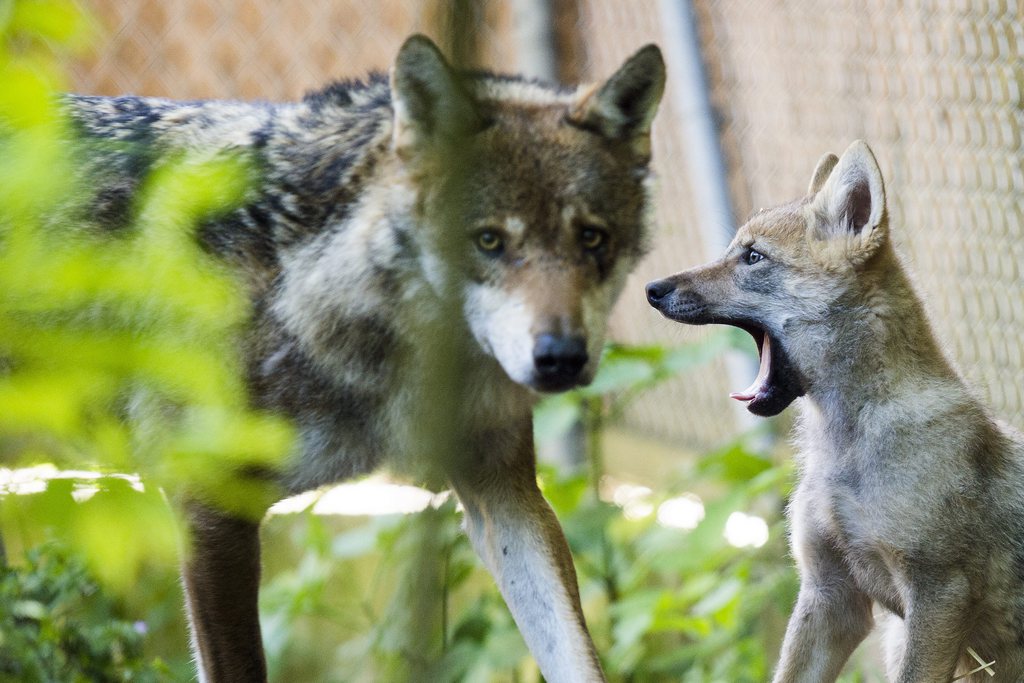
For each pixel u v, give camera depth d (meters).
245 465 6.33
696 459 12.95
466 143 6.52
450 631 10.65
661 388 14.13
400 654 8.59
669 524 11.27
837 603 7.64
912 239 10.91
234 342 6.71
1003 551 7.12
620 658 10.03
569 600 7.09
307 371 6.80
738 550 10.97
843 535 7.41
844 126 11.53
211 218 6.62
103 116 7.34
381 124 6.95
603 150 6.82
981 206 10.07
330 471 7.05
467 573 10.06
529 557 7.20
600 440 11.71
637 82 6.92
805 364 7.47
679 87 12.23
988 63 9.85
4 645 6.55
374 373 6.79
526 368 6.19
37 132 3.42
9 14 3.28
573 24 14.56
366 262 6.67
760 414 7.80
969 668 7.55
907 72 10.74
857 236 7.29
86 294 3.68
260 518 7.00
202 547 6.80
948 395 7.18
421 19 13.02
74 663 7.42
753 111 12.68
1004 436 7.45
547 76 13.99
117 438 4.66
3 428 4.53
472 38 4.00
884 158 11.12
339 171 6.91
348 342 6.75
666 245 13.92
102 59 13.98
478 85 6.90
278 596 10.93
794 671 7.63
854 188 7.39
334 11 14.52
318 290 6.72
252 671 7.06
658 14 13.62
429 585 4.06
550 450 13.89
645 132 7.03
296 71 14.70
